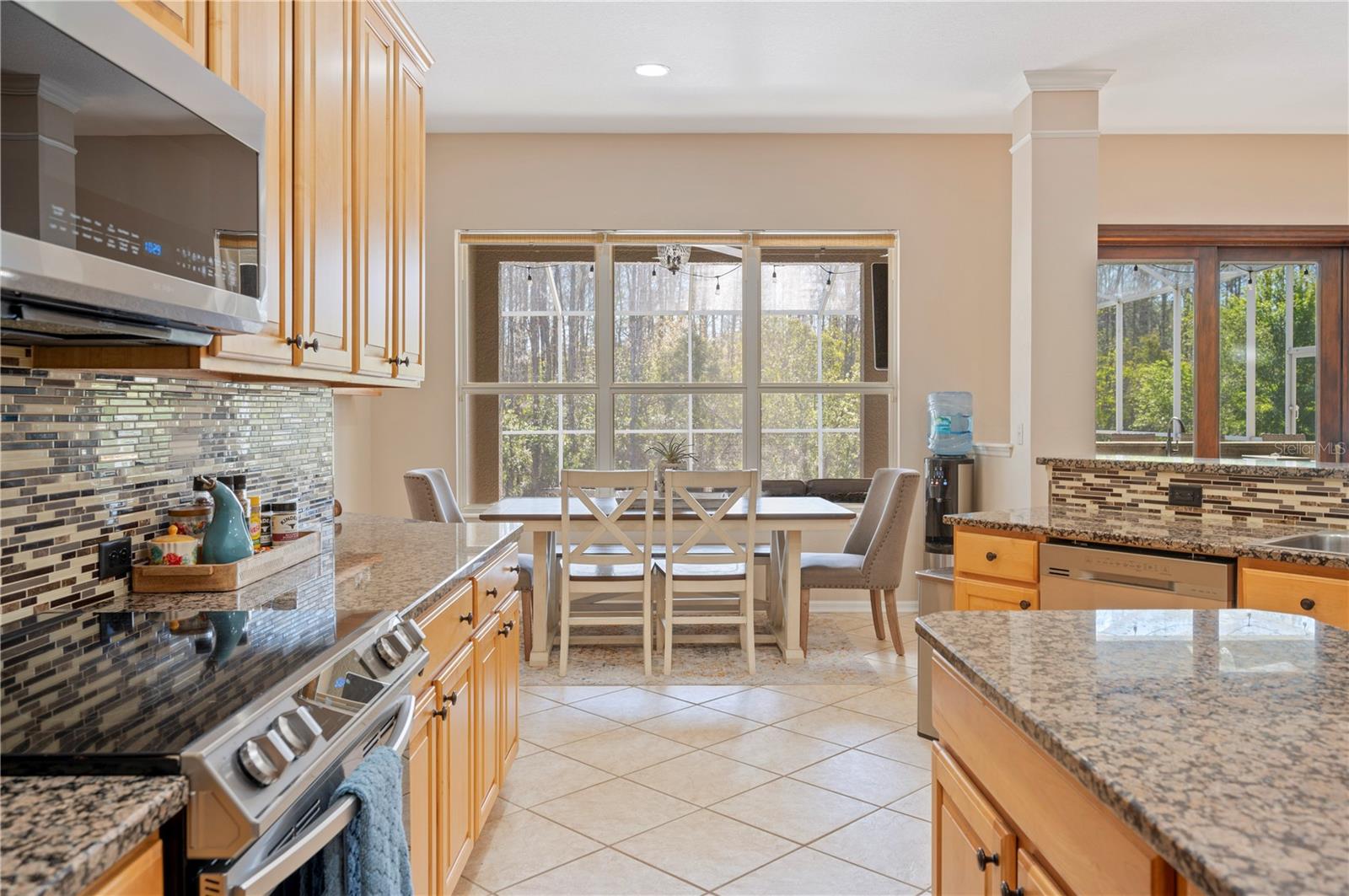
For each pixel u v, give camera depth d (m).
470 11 3.66
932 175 5.41
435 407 5.40
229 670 1.24
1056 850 1.03
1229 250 5.38
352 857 1.20
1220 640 1.44
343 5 2.13
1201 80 4.44
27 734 1.00
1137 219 5.36
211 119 1.38
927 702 3.18
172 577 1.80
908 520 4.37
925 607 3.94
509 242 5.46
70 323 1.19
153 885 0.90
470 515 5.48
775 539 4.79
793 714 3.56
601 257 5.51
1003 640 1.44
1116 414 5.35
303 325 1.88
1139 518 3.17
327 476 3.02
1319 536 2.74
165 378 1.99
